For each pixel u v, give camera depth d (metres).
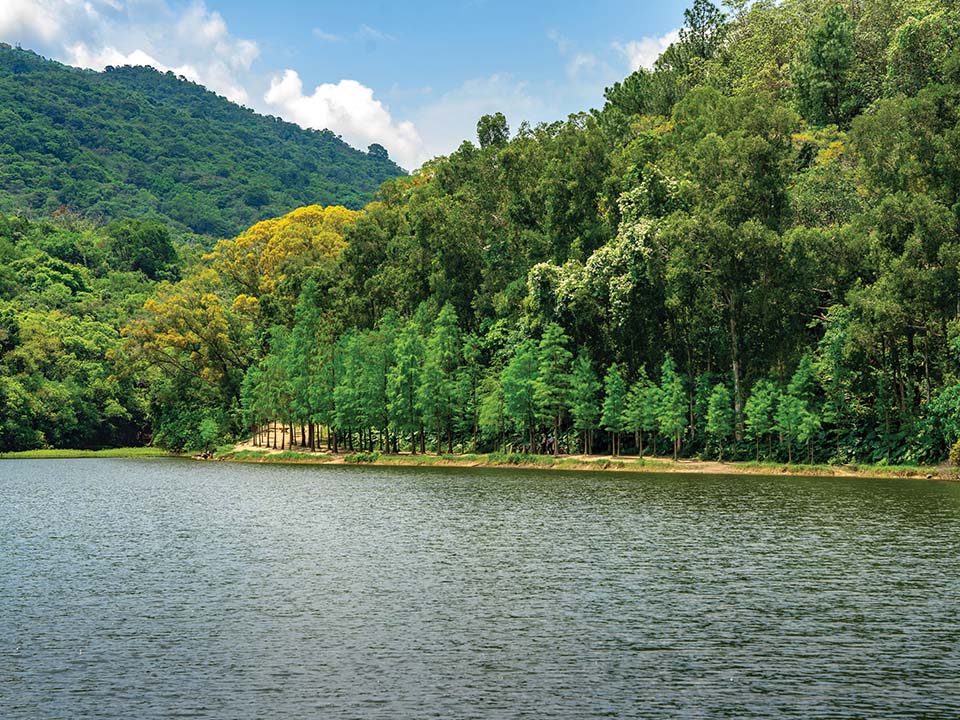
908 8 139.12
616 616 35.22
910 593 38.69
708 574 42.88
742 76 158.00
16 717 25.31
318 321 144.00
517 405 112.19
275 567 45.97
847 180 111.81
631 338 109.38
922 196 92.25
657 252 106.06
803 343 103.12
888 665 29.14
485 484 88.25
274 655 30.70
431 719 24.97
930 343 94.00
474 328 136.00
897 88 124.50
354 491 84.56
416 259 140.88
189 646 31.83
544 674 28.53
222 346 161.12
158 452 179.38
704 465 99.75
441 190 161.12
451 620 34.91
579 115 148.50
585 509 67.12
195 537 56.81
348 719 25.02
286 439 158.12
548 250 126.62
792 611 35.78
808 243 98.06
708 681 27.77
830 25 136.88
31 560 48.84
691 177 114.06
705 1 187.00
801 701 26.09
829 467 92.75
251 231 198.62
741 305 102.50
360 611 36.44
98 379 193.50
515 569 44.56
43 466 138.88
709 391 103.00
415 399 124.69
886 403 92.69
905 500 69.75
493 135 156.75
